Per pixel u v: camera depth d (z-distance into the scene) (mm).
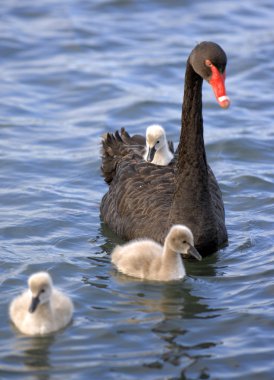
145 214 14406
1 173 17484
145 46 24750
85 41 24953
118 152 16203
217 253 14211
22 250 14258
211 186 14945
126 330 11641
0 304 12336
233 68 23234
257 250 14258
